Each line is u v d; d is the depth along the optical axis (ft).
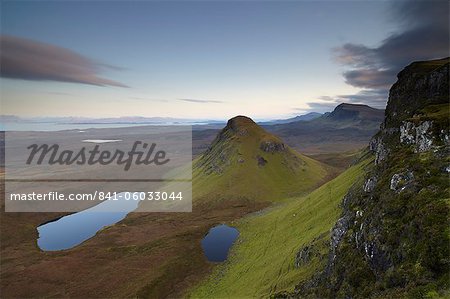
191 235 503.20
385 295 120.57
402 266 123.34
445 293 99.96
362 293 139.03
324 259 230.48
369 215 179.63
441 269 109.09
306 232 342.03
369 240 157.48
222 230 519.19
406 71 412.16
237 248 427.33
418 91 352.90
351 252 175.52
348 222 211.41
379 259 145.38
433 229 121.70
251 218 558.56
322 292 177.37
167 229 558.15
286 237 373.40
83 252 473.26
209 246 450.71
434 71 339.77
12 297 357.20
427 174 162.30
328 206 371.35
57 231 599.98
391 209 158.81
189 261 403.54
